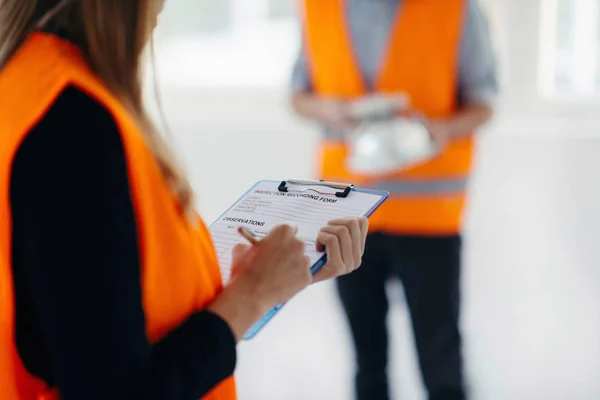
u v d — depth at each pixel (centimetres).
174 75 307
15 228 70
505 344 269
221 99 306
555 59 285
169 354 76
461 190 212
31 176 68
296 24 300
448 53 205
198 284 82
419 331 217
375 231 210
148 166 75
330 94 216
